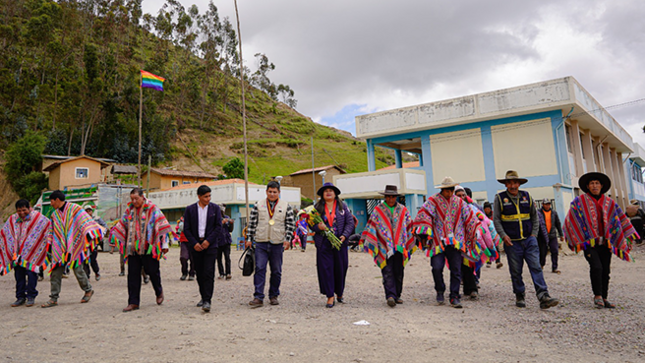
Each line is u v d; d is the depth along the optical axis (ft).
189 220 19.77
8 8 257.34
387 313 18.65
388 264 20.68
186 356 12.23
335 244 20.39
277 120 383.65
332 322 16.84
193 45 390.01
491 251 22.95
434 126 73.05
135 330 15.65
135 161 212.02
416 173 72.90
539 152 66.08
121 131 209.77
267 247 21.30
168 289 27.66
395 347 13.12
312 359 11.89
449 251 20.62
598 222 19.07
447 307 20.08
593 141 86.89
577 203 19.71
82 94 195.21
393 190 21.22
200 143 284.00
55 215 22.03
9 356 12.48
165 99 312.29
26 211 21.89
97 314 19.02
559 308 19.04
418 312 18.85
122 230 20.24
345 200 78.02
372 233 21.15
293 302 21.97
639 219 51.67
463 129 72.18
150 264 20.58
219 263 33.14
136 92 223.92
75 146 194.39
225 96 360.48
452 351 12.69
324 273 20.42
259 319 17.56
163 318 17.85
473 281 22.74
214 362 11.65
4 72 189.47
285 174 248.93
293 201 125.18
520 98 66.64
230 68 398.83
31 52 231.91
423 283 28.66
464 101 71.05
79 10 310.24
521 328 15.62
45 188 149.07
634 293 22.34
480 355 12.27
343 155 304.50
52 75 212.64
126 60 320.50
